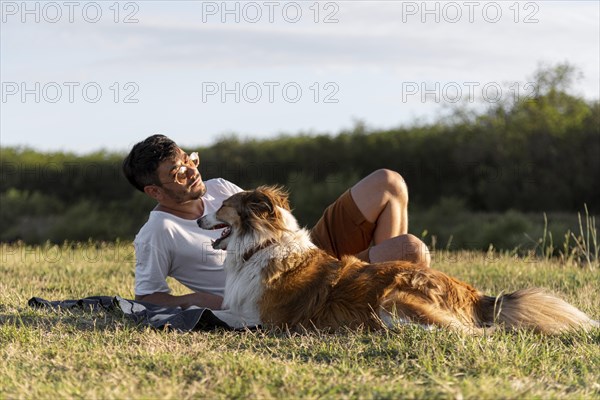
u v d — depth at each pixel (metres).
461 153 23.56
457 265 9.40
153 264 5.52
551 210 22.00
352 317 4.93
